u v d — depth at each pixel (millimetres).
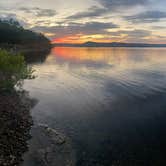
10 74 20500
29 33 173000
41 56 93750
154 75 38875
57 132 13102
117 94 23609
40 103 19500
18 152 10031
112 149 11492
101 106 19000
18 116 14414
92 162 10211
